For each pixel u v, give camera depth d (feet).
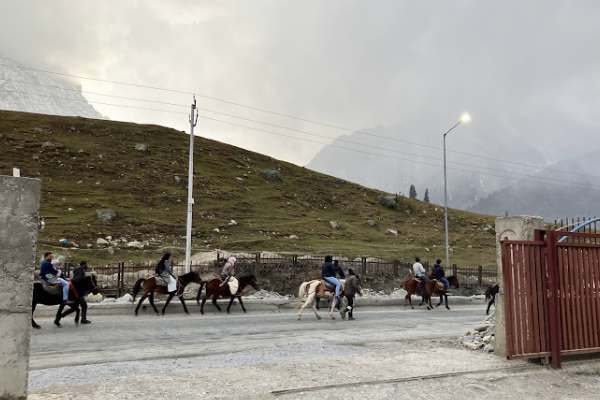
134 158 211.20
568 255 31.30
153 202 166.20
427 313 70.69
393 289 92.99
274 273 87.30
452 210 263.49
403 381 25.23
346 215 204.54
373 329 49.67
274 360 30.55
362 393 22.98
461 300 92.07
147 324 50.65
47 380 24.43
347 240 154.61
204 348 35.99
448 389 24.34
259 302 70.23
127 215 143.74
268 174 231.71
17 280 18.86
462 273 113.80
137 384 23.43
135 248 112.98
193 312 64.34
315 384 24.11
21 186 19.13
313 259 95.14
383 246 151.33
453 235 197.06
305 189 231.50
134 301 63.00
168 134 258.98
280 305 71.77
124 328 47.44
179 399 21.08
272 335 43.96
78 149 205.46
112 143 226.17
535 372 28.30
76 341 39.32
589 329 31.30
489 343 35.60
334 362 29.73
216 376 25.44
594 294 31.96
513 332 29.37
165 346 37.01
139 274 81.10
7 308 18.60
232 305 69.51
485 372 27.66
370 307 78.13
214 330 46.93
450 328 51.78
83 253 100.83
